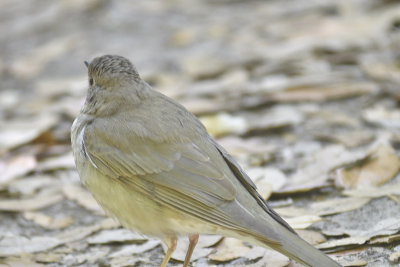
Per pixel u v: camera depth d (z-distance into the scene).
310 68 14.77
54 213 10.34
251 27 18.38
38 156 12.64
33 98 15.91
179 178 7.67
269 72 15.01
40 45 19.42
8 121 14.48
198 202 7.52
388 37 15.80
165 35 18.86
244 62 15.85
